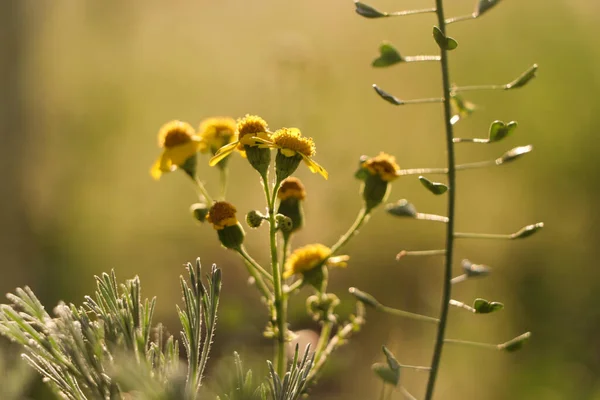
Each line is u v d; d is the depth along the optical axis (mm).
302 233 1124
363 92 1324
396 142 1268
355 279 1134
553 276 1070
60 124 1414
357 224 603
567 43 1269
